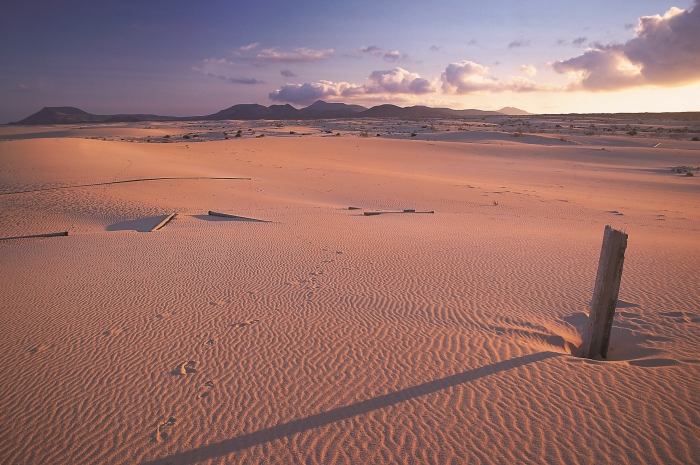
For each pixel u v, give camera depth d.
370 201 25.78
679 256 11.62
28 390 5.92
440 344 6.95
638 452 4.43
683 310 7.92
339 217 19.20
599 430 4.77
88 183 24.80
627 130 91.75
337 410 5.34
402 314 8.20
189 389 5.86
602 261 6.40
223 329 7.68
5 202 20.75
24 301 9.15
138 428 5.11
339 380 6.00
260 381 6.02
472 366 6.23
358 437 4.85
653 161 48.97
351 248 13.05
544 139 71.81
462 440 4.73
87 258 12.48
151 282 10.21
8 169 27.06
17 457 4.69
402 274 10.52
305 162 44.00
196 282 10.18
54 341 7.32
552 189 31.42
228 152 47.66
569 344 7.07
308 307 8.61
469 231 15.73
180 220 18.67
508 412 5.15
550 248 12.86
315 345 7.04
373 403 5.45
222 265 11.49
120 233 15.96
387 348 6.87
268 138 66.19
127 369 6.39
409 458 4.51
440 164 47.03
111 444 4.86
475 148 58.88
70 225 18.02
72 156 32.31
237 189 27.39
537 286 9.59
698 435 4.58
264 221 18.09
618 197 27.97
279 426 5.07
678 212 22.53
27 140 38.50
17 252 13.53
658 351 6.50
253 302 8.91
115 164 31.27
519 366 6.16
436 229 16.14
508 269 10.80
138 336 7.45
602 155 53.41
